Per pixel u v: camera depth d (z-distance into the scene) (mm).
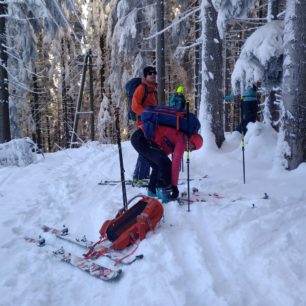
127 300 3070
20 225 4859
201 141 5070
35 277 3508
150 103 6023
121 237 4039
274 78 8844
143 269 3492
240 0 7797
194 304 2996
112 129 21094
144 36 16453
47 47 23953
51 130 31531
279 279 3256
